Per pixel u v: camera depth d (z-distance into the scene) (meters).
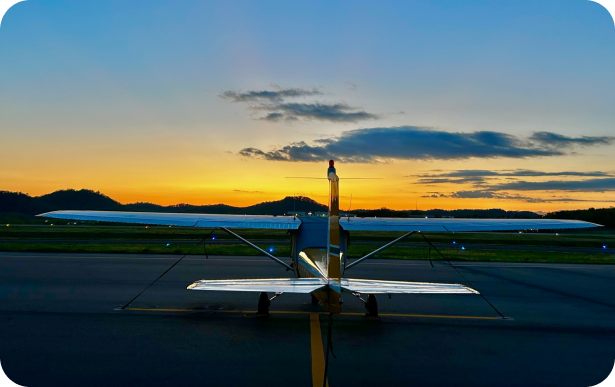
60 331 8.57
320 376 6.50
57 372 6.41
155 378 6.28
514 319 10.54
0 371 6.38
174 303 11.46
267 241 33.78
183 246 27.69
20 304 10.78
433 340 8.59
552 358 7.61
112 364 6.82
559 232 75.44
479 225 10.80
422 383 6.34
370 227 10.79
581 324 10.17
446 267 20.70
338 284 8.02
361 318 10.35
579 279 18.02
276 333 8.84
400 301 12.56
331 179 8.56
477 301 12.74
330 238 8.47
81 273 15.98
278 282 8.23
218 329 9.05
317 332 8.98
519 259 25.39
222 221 10.97
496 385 6.33
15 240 30.95
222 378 6.34
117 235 37.28
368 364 7.09
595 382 6.50
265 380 6.30
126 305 10.74
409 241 39.19
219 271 17.25
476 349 8.06
